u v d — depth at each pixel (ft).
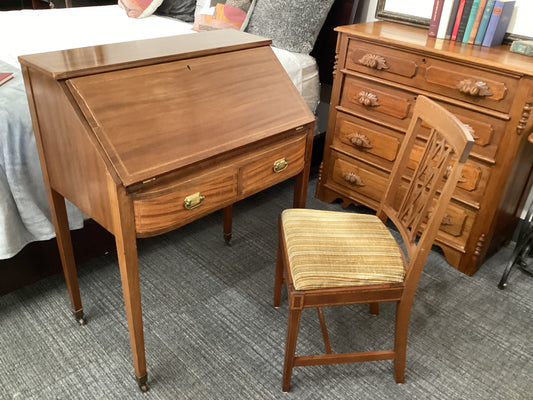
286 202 9.74
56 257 6.77
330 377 5.99
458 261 7.97
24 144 6.10
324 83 10.62
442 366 6.23
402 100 7.77
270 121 5.69
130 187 4.42
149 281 7.43
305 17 9.18
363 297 5.24
